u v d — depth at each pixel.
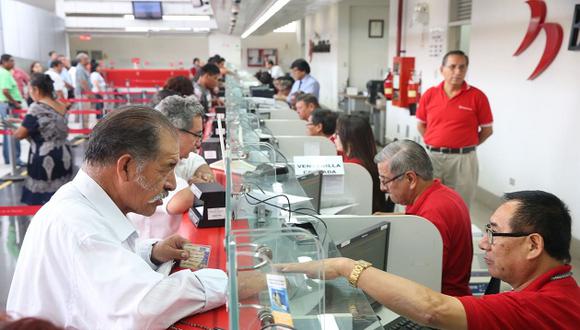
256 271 1.12
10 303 1.19
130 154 1.17
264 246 1.23
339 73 11.74
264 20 8.45
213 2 7.58
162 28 16.55
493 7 5.07
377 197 2.89
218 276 1.35
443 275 1.99
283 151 3.63
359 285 1.40
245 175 2.19
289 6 7.66
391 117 8.73
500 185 5.01
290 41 20.42
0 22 10.72
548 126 4.16
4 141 6.89
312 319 1.23
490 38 5.16
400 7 7.96
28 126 3.70
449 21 6.16
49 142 3.79
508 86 4.81
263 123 4.36
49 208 1.19
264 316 1.06
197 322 1.24
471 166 4.08
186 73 14.30
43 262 1.14
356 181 2.79
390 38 8.71
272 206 1.82
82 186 1.21
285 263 1.23
